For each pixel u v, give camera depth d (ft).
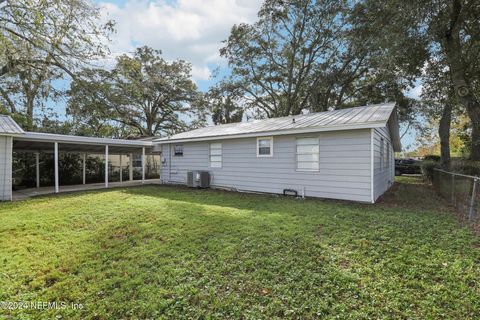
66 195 31.22
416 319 7.41
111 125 76.43
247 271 10.45
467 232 14.17
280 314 7.88
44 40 29.58
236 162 35.01
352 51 56.95
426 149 109.60
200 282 9.69
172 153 45.34
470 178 19.10
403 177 61.41
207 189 36.88
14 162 43.75
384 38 32.96
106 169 40.29
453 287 8.86
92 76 39.01
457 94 33.17
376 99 59.72
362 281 9.33
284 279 9.71
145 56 79.15
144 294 9.08
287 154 29.58
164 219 18.34
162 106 89.10
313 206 22.09
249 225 16.40
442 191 29.30
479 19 32.14
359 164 24.27
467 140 59.21
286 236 14.06
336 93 66.44
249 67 73.97
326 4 58.49
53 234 15.39
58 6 27.78
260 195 30.25
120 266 11.19
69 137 35.14
